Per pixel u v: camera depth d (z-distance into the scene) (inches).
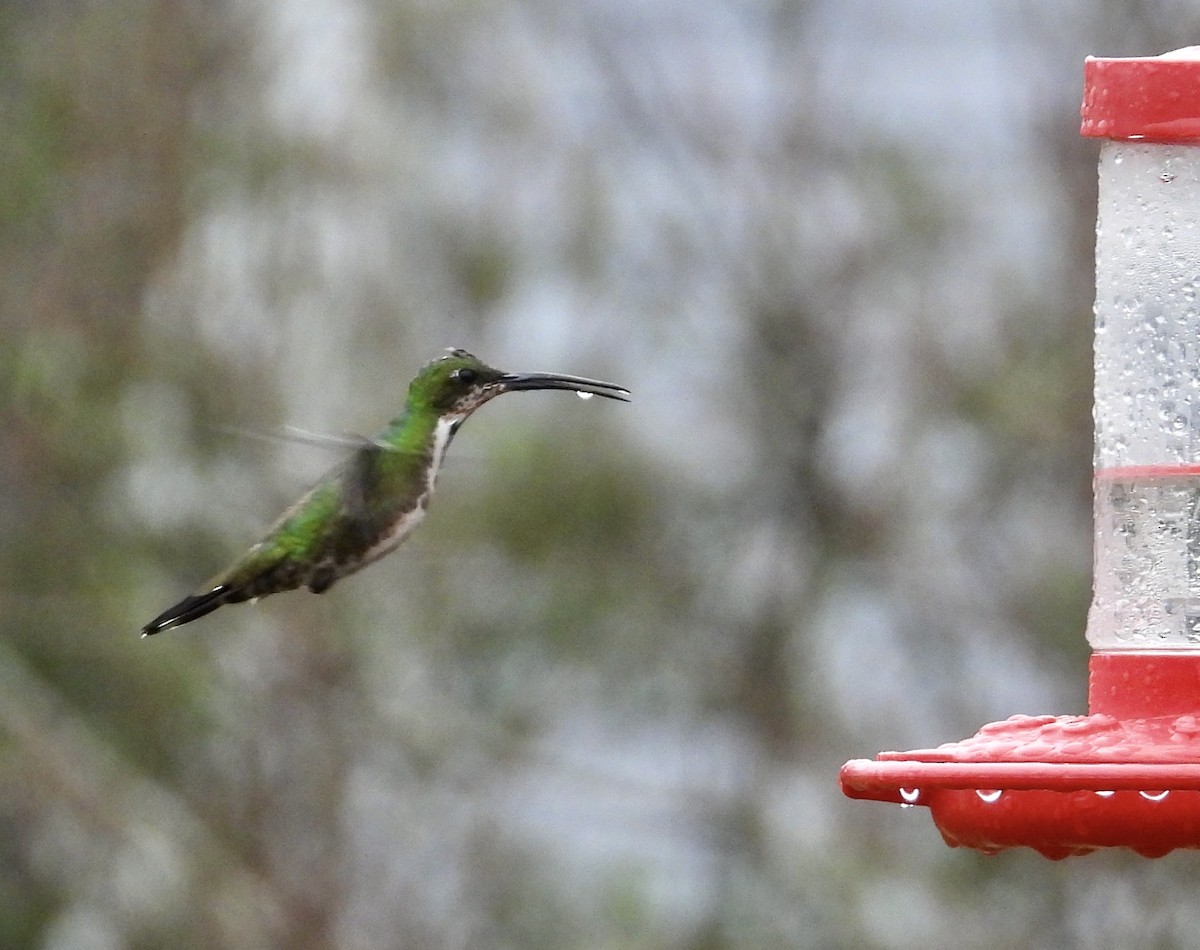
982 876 512.1
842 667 581.6
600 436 554.3
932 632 566.9
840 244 603.2
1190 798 219.1
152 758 564.7
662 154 627.2
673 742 579.2
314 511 297.1
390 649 564.7
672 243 613.0
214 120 588.7
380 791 565.9
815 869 549.3
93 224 573.3
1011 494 550.9
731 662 576.1
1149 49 540.7
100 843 561.9
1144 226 266.2
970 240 590.9
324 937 549.3
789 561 583.8
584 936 559.2
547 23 634.2
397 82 618.8
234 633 566.9
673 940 556.4
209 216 584.4
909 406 575.5
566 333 605.3
